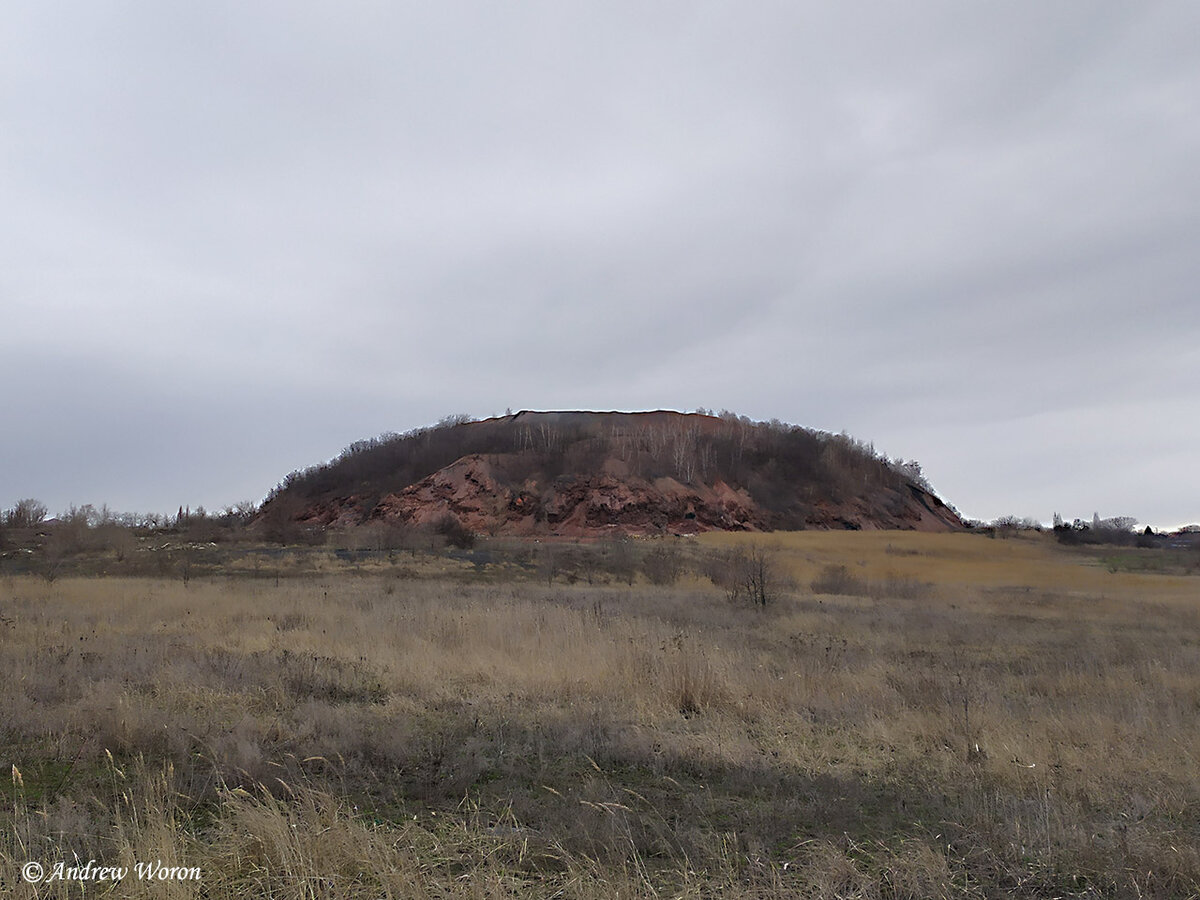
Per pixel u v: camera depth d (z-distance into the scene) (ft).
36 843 13.75
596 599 75.31
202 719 24.13
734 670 33.42
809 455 370.53
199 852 13.62
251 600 64.64
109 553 126.21
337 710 25.26
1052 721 25.72
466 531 167.32
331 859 13.07
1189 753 22.11
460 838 14.87
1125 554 242.37
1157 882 13.39
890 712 27.73
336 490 361.10
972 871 14.03
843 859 13.82
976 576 173.78
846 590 121.39
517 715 26.45
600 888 12.22
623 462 322.96
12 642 39.99
